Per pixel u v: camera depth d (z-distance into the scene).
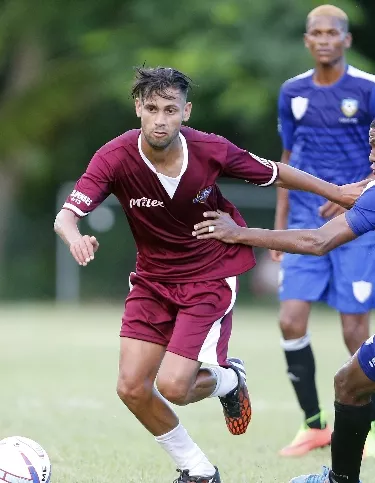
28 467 18.33
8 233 95.50
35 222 95.75
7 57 101.75
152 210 20.44
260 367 44.97
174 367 19.75
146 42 87.88
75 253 19.44
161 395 20.25
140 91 19.53
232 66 82.69
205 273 20.83
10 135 99.44
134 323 20.64
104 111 99.19
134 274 21.28
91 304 87.81
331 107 27.47
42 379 40.91
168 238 20.66
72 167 100.75
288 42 84.00
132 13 90.12
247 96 82.56
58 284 88.38
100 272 88.12
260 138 95.12
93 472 22.50
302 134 27.97
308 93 27.70
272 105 86.06
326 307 83.81
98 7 94.25
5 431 28.41
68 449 25.50
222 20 83.12
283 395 36.88
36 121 99.38
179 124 19.56
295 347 26.92
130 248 87.88
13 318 73.12
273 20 84.19
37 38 98.50
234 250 21.05
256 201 85.31
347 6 83.69
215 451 25.67
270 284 84.00
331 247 19.70
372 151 19.83
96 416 31.39
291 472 22.91
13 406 33.50
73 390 37.59
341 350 51.69
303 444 25.94
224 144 20.53
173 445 20.31
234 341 55.94
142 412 20.20
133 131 20.55
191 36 85.00
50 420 30.55
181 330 20.19
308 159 28.03
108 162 20.25
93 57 92.31
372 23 94.19
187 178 20.25
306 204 27.75
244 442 27.23
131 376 20.11
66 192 94.00
